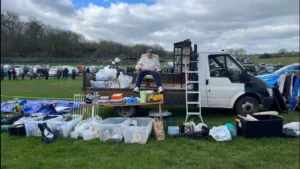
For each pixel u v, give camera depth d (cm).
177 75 812
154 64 718
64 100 1023
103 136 498
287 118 700
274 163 393
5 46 6228
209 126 613
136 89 667
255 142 482
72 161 404
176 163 394
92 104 596
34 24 6794
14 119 626
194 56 727
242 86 677
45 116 597
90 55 6719
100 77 711
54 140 510
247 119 520
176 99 676
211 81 680
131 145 477
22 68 3356
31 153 440
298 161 399
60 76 2862
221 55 684
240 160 403
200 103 654
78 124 558
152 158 412
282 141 486
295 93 801
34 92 1412
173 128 536
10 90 1530
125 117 606
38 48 6762
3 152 446
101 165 389
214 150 446
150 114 679
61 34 7075
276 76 1044
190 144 477
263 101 667
